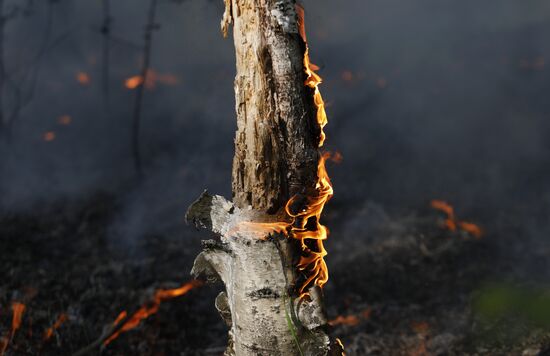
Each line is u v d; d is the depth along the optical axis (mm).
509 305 4887
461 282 6480
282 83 2625
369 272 6867
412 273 6785
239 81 2701
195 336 5559
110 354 4945
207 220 2895
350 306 6195
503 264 6941
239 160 2729
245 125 2703
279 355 2701
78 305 5672
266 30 2613
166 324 5598
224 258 2918
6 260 6625
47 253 7117
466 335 5125
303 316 2680
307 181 2693
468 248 7285
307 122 2686
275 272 2674
